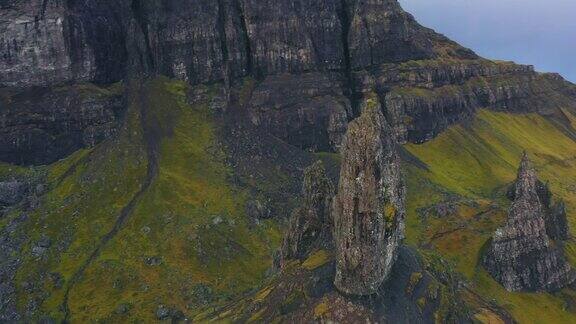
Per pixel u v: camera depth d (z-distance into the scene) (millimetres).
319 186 191250
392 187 155125
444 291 171625
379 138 152500
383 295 154125
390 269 160500
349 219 151250
